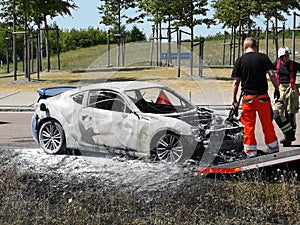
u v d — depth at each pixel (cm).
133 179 722
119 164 811
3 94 2050
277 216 579
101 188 684
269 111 789
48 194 667
